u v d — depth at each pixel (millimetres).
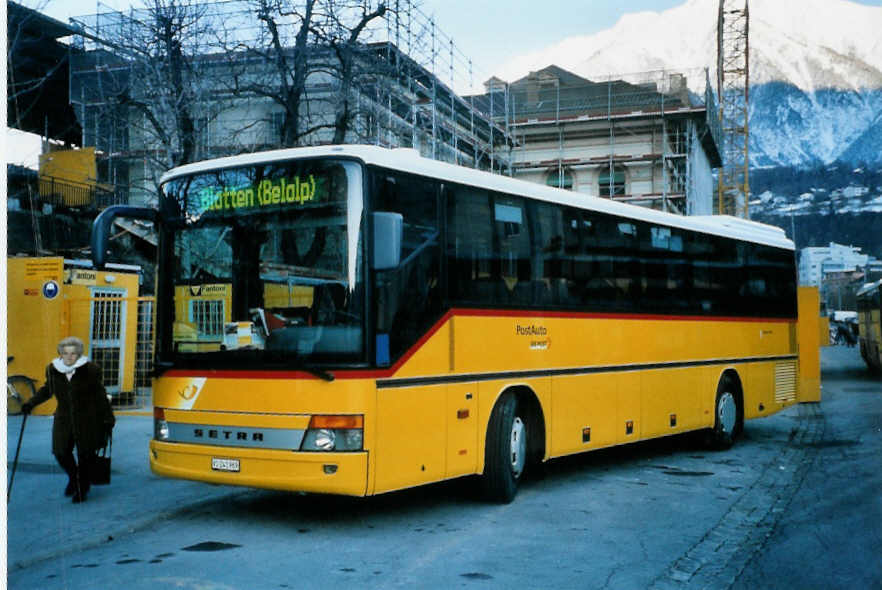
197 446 7992
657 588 6359
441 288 8469
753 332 15055
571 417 10344
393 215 7562
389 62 28672
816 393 20688
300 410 7559
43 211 30953
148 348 17578
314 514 8812
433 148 35094
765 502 9617
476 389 8859
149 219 8516
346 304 7629
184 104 23547
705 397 13492
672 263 12797
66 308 16250
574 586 6379
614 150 58188
